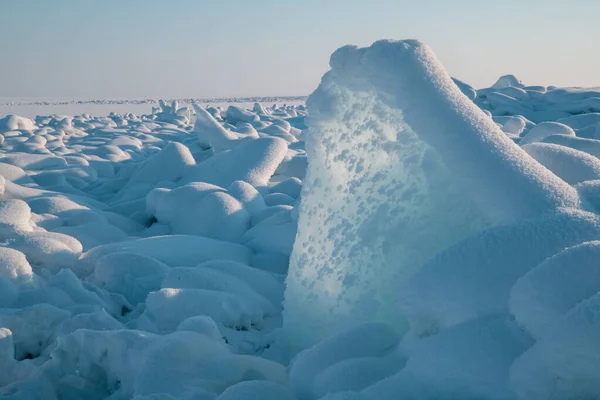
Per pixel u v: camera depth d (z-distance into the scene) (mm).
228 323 2256
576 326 983
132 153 9734
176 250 3213
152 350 1676
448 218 1637
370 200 1808
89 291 2613
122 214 4922
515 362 1079
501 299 1231
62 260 3115
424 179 1678
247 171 5223
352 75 1835
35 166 7188
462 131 1566
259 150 5441
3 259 2705
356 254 1782
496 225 1461
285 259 3312
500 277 1255
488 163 1514
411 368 1244
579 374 1008
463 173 1528
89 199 5238
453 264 1306
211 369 1621
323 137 2012
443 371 1175
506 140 1596
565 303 1074
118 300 2670
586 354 976
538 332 1099
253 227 3689
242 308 2305
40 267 3082
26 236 3244
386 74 1706
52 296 2496
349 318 1769
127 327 2316
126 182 6469
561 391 1039
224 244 3422
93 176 7180
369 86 1791
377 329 1547
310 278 1938
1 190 4551
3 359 1901
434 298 1297
